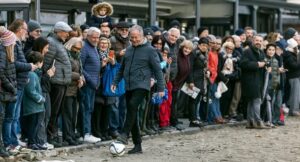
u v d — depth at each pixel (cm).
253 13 2398
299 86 1822
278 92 1619
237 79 1614
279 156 1141
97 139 1226
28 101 1105
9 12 1433
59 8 1655
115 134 1281
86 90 1212
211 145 1263
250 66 1507
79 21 1722
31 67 1068
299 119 1769
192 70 1473
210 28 2202
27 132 1133
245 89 1536
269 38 1669
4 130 1072
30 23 1148
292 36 1898
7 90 1023
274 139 1362
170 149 1204
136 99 1116
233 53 1612
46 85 1126
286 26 2780
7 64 1021
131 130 1140
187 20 2089
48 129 1157
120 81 1205
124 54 1168
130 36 1140
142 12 1939
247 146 1255
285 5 2614
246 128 1554
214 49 1535
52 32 1208
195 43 1603
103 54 1244
